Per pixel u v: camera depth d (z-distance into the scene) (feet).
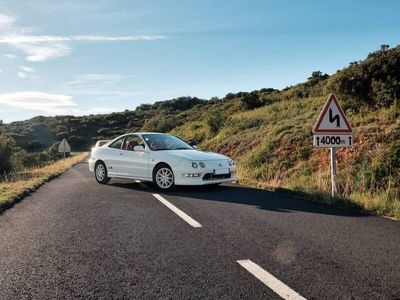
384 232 18.60
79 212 24.21
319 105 77.25
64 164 78.43
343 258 14.65
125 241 17.31
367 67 58.29
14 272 13.53
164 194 31.63
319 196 28.22
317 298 11.09
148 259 14.78
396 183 32.22
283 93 158.71
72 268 13.88
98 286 12.20
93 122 325.01
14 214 23.86
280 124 68.80
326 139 28.04
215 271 13.38
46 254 15.56
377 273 13.05
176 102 354.74
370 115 53.26
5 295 11.59
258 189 34.50
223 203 26.96
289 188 32.71
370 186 31.76
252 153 57.67
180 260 14.60
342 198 26.48
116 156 38.52
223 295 11.37
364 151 41.60
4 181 47.21
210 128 97.45
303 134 53.88
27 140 279.28
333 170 28.37
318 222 20.81
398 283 12.17
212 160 33.47
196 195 30.89
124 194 31.91
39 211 24.77
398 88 52.90
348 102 61.26
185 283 12.34
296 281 12.38
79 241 17.42
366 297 11.12
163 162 33.91
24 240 17.67
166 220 21.53
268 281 12.39
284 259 14.57
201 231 18.94
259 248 16.02
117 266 14.03
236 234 18.30
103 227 20.04
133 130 271.69
